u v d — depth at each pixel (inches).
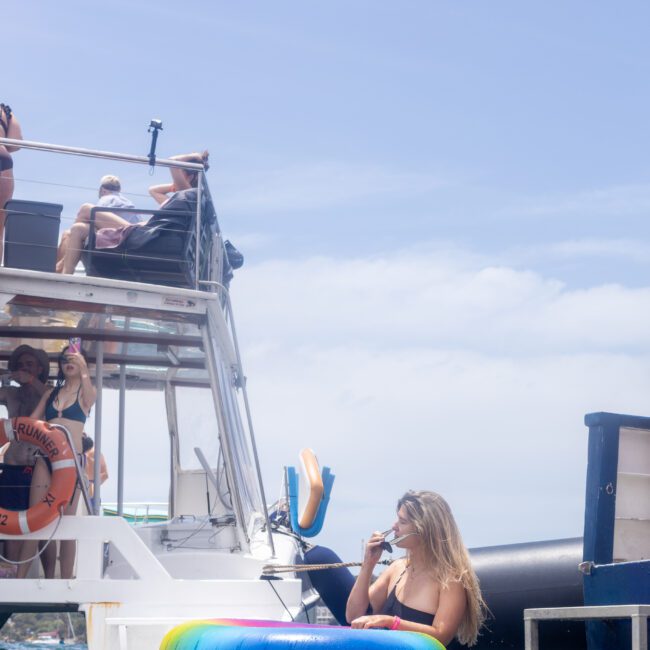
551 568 317.4
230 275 400.5
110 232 307.4
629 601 215.8
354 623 205.0
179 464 383.6
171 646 204.7
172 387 382.3
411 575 215.6
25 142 296.7
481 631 323.3
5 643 478.3
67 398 299.0
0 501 281.3
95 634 262.7
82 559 266.5
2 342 337.4
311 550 347.6
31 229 292.4
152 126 308.3
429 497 216.8
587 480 233.8
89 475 355.9
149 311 298.8
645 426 236.2
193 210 310.0
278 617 271.7
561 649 314.8
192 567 309.1
